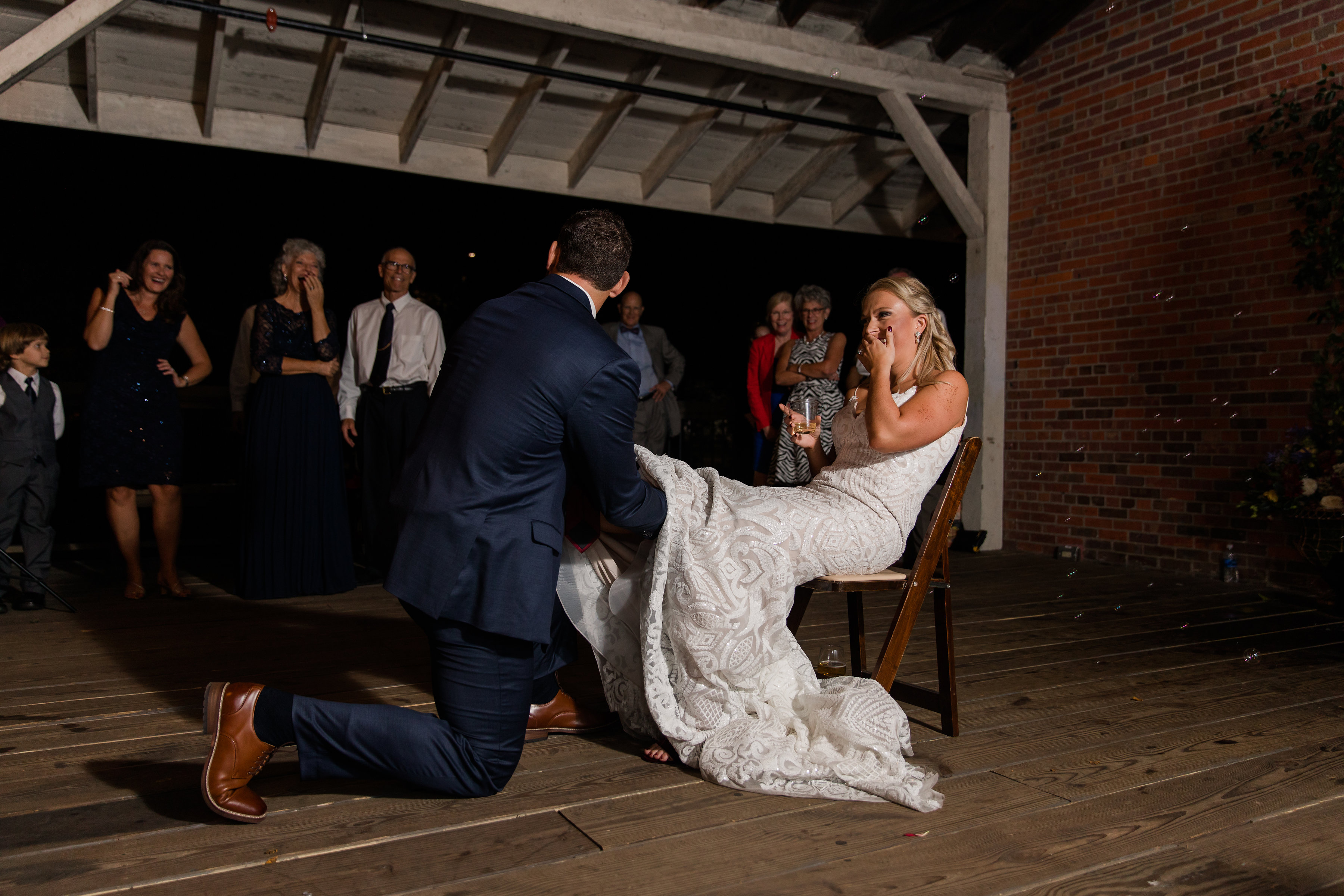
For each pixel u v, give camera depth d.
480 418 1.73
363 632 3.36
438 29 4.67
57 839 1.66
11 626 3.44
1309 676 2.88
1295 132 4.34
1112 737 2.28
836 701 2.05
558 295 1.87
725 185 6.19
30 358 3.73
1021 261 5.77
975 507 5.85
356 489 5.36
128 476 3.84
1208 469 4.72
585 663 3.00
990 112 5.74
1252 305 4.52
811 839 1.69
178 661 2.94
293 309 4.01
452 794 1.80
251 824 1.73
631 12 4.49
